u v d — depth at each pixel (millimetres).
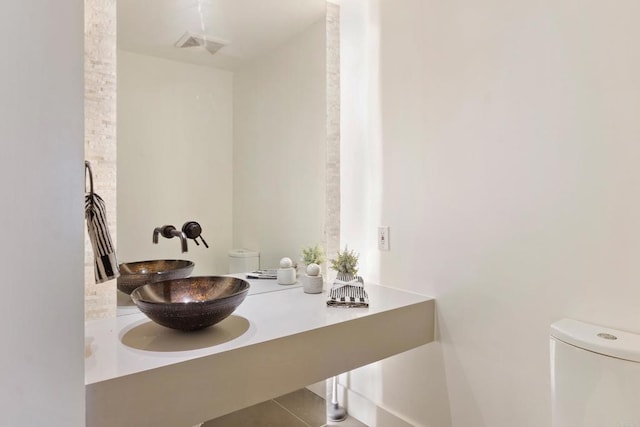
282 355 1208
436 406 1672
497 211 1436
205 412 1057
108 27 1413
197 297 1504
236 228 1838
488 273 1470
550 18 1276
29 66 549
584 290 1207
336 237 2121
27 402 551
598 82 1167
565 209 1247
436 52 1645
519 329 1378
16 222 534
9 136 524
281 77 1932
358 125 2020
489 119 1458
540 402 1319
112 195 1428
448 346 1620
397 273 1836
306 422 2035
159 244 1615
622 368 995
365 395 2002
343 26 2088
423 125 1703
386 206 1881
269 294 1775
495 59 1435
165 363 999
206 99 1739
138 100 1549
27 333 550
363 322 1418
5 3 519
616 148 1133
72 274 620
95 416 892
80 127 636
